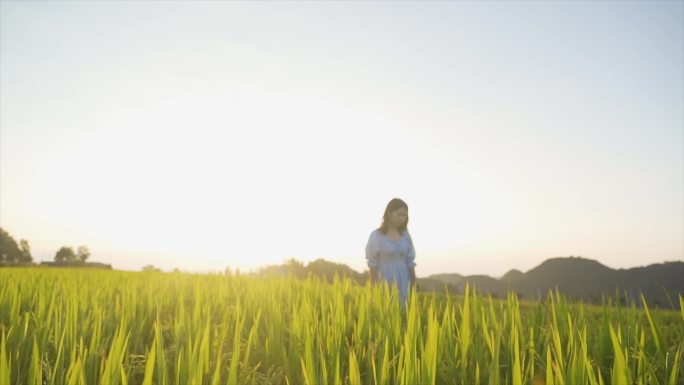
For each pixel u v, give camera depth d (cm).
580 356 270
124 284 1037
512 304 431
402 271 762
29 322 457
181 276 1430
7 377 278
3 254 10181
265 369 385
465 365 323
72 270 1980
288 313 538
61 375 313
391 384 312
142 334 470
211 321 523
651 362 314
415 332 319
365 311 456
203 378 320
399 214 754
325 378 296
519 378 255
